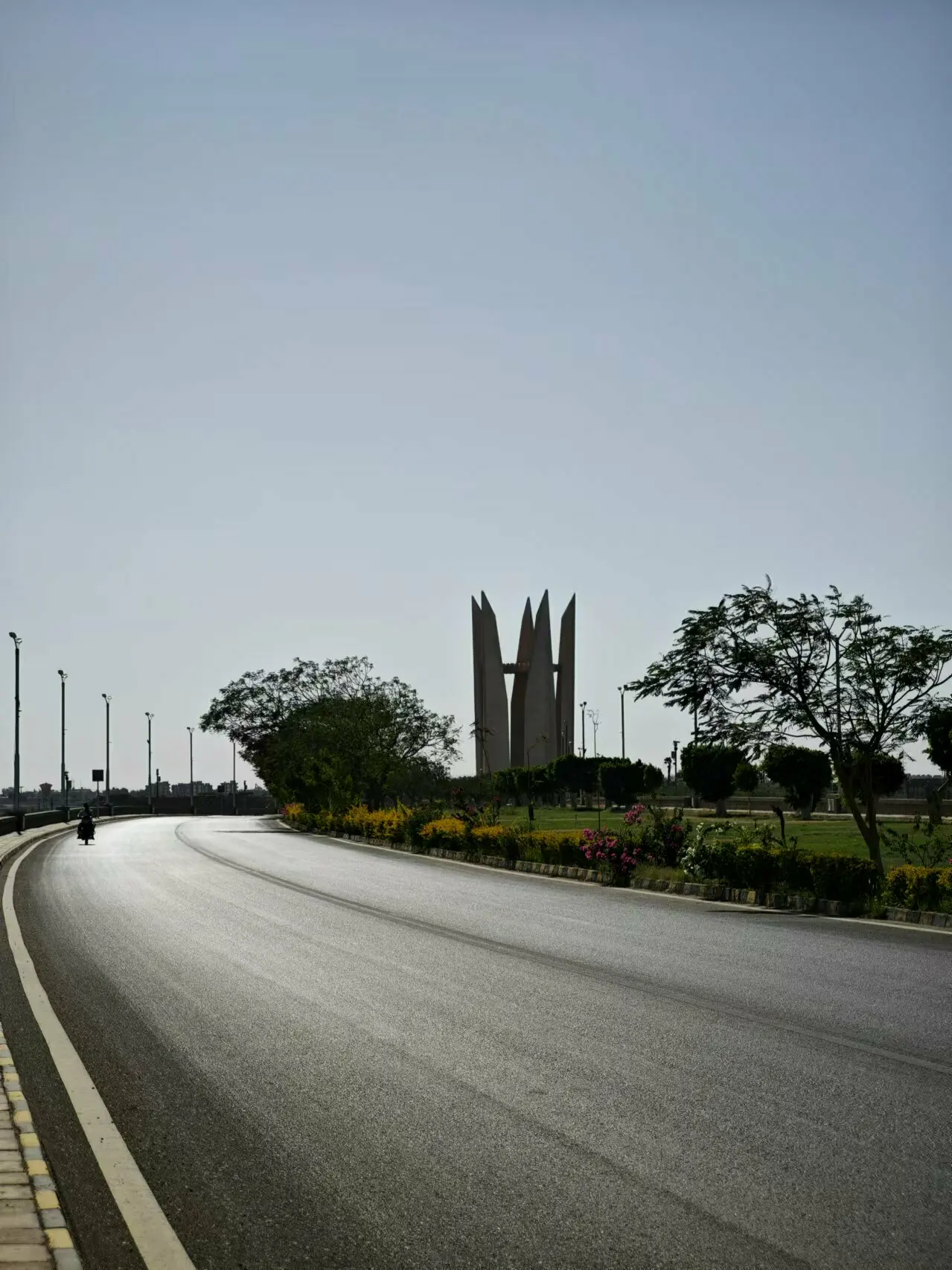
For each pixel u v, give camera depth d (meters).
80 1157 7.21
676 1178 6.61
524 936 17.06
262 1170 6.92
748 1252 5.57
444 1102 8.28
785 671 25.28
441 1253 5.65
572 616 137.88
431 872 30.69
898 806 62.62
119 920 19.73
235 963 14.77
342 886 26.11
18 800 57.38
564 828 53.56
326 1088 8.75
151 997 12.58
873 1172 6.65
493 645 138.50
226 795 129.62
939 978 13.11
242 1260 5.60
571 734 133.88
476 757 136.12
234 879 28.16
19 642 57.94
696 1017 11.03
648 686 26.19
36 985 13.41
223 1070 9.36
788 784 58.28
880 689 24.64
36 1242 5.55
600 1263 5.49
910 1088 8.42
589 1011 11.39
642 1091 8.45
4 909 21.75
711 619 25.25
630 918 19.48
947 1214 6.02
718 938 16.80
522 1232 5.88
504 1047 9.92
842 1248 5.61
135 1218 6.16
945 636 24.52
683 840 26.95
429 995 12.38
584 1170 6.79
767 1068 9.03
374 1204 6.32
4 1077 8.95
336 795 65.25
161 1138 7.59
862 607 24.95
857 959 14.64
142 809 108.50
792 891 22.11
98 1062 9.74
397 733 72.00
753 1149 7.09
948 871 19.00
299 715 83.44
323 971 14.01
